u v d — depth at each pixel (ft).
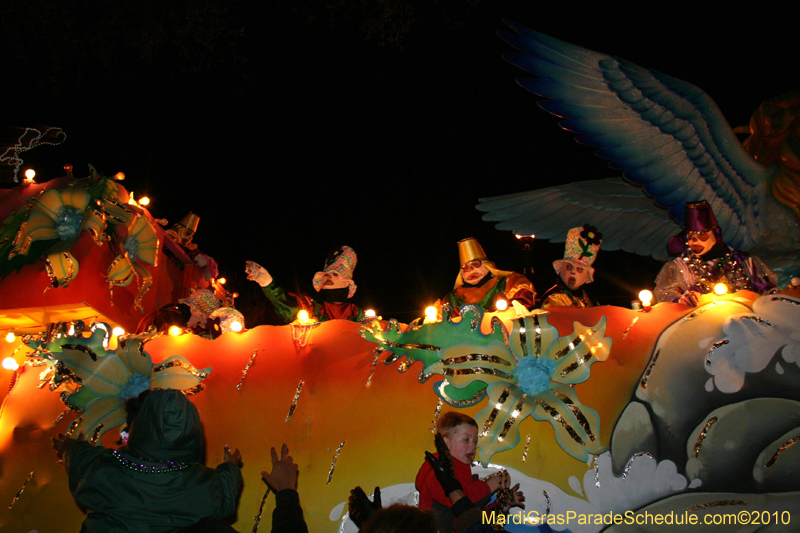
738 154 17.08
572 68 18.08
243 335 14.33
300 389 13.60
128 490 9.95
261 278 16.15
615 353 13.07
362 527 8.63
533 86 18.15
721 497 12.12
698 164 17.30
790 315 13.11
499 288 16.33
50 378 14.17
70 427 13.69
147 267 16.97
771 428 12.43
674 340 13.10
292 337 14.15
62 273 14.78
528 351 13.11
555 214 20.83
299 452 13.10
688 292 13.99
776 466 12.21
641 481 12.29
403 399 13.17
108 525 9.77
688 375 12.85
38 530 13.15
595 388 12.87
